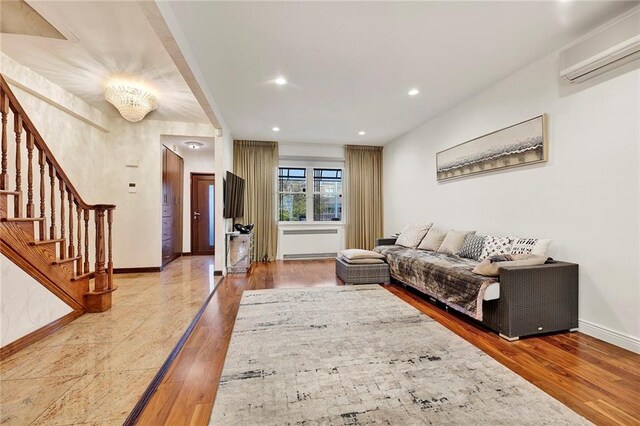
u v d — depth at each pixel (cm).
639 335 198
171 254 570
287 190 619
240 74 296
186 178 674
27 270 214
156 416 137
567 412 139
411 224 473
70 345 212
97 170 433
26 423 132
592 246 226
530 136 275
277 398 150
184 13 202
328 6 197
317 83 318
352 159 618
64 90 346
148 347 208
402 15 206
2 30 228
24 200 315
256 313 281
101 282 288
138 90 334
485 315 243
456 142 387
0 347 192
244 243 481
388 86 326
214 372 177
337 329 242
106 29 228
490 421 133
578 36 233
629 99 202
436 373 174
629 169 203
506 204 308
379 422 133
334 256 623
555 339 222
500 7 198
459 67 284
